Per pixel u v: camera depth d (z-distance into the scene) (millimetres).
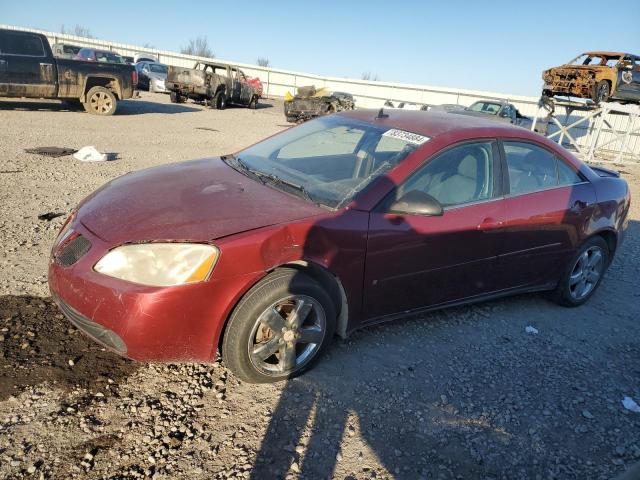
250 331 2770
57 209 5648
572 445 2771
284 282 2801
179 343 2646
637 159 19156
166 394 2797
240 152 4246
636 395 3301
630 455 2738
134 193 3209
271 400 2840
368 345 3521
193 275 2574
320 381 3057
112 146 9969
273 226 2807
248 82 24188
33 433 2418
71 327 3273
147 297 2523
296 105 19562
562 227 4117
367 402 2920
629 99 17875
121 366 2977
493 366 3449
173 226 2732
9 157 7926
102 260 2639
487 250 3689
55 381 2773
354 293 3158
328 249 2949
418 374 3246
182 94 21703
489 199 3709
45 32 37438
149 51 40531
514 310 4391
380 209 3174
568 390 3270
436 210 3139
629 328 4297
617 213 4605
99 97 14539
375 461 2500
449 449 2637
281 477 2340
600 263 4641
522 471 2549
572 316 4422
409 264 3318
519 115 20297
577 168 4414
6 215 5270
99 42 38812
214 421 2637
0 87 12602
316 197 3227
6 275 3898
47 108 15242
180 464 2346
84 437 2436
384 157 3455
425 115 4082
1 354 2918
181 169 3742
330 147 3805
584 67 17203
